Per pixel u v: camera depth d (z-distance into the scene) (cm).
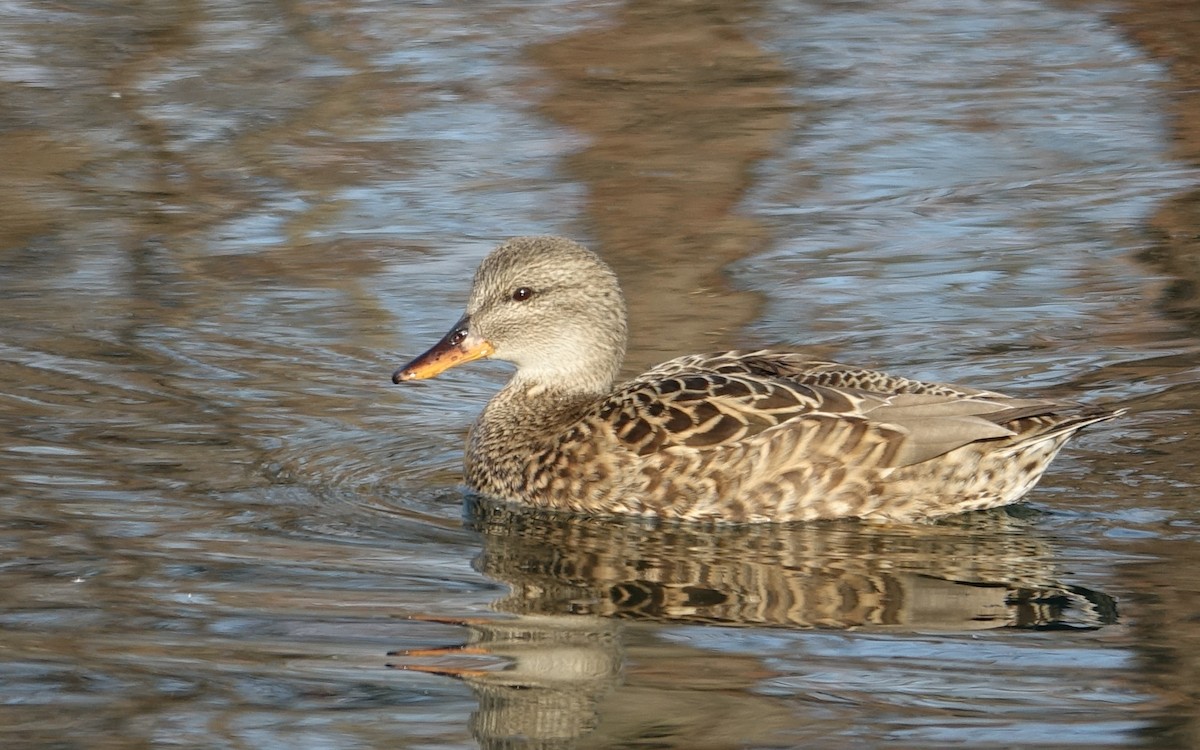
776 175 2017
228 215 1888
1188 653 962
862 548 1158
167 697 904
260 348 1549
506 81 2359
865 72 2419
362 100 2281
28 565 1087
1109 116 2241
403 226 1856
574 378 1334
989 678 929
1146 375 1470
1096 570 1101
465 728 871
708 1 2755
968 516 1215
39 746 847
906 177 2017
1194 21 2656
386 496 1264
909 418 1204
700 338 1559
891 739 855
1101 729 864
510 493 1267
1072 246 1800
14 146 2091
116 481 1249
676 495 1214
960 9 2753
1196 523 1180
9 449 1302
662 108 2258
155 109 2231
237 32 2567
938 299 1662
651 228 1844
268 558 1117
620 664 949
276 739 857
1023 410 1199
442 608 1038
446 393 1496
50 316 1603
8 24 2569
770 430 1205
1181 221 1867
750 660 957
